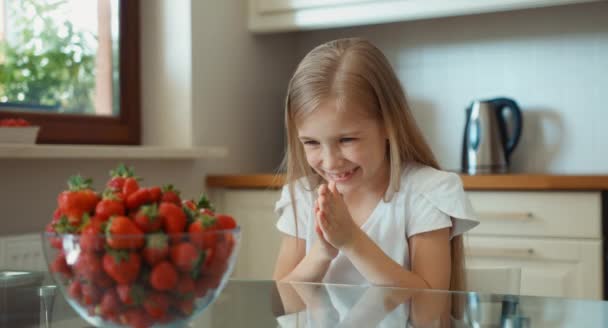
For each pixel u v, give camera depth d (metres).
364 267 1.09
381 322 0.77
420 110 2.59
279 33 2.68
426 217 1.22
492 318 0.78
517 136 2.30
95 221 0.64
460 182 1.28
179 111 2.23
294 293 0.93
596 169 2.32
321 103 1.14
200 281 0.66
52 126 1.95
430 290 0.94
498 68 2.46
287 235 1.38
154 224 0.65
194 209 0.72
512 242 1.96
